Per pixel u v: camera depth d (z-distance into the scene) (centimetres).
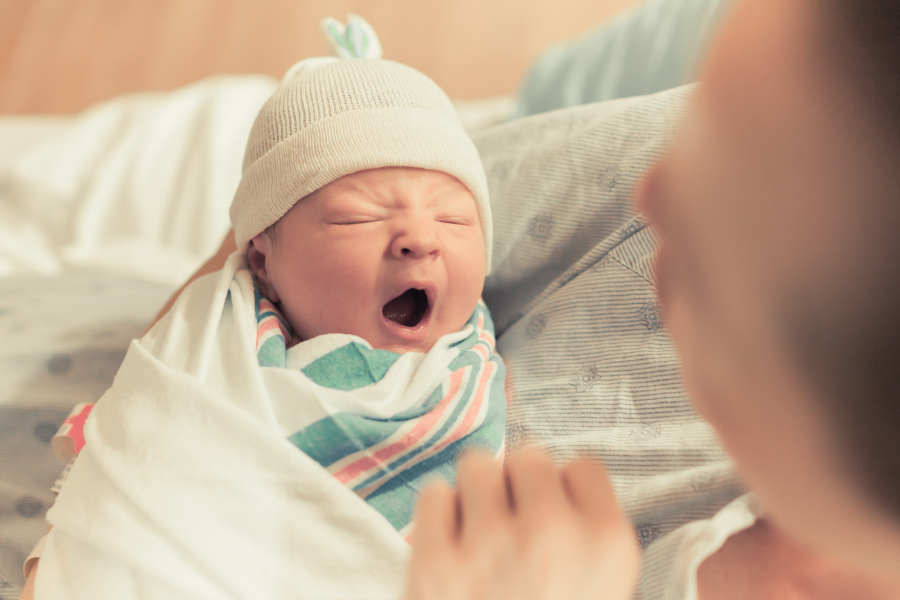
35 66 214
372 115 59
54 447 59
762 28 20
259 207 60
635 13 115
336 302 57
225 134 132
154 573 42
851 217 18
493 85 206
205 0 229
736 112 20
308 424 49
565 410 58
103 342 79
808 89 18
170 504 44
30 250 122
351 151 57
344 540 45
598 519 22
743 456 23
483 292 77
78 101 206
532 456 24
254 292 60
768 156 19
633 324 58
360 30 78
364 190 57
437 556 22
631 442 53
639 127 65
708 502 47
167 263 116
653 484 50
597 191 66
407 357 56
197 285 62
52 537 47
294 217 59
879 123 17
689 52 97
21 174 129
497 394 58
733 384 22
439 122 62
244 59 214
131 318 85
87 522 44
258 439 46
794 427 20
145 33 221
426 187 59
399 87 63
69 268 114
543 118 77
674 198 23
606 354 59
